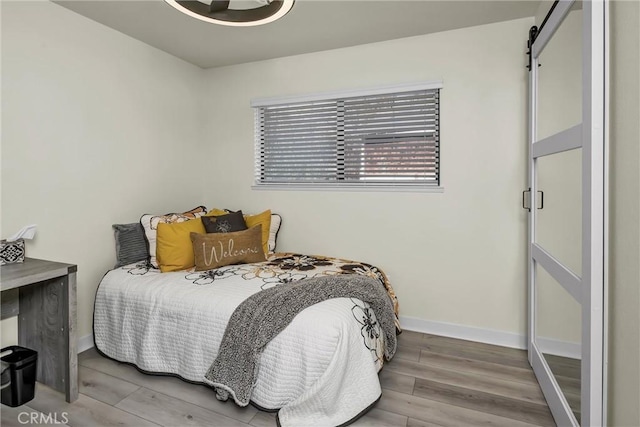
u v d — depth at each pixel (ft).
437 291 9.23
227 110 11.40
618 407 3.86
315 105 10.34
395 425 5.69
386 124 9.61
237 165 11.35
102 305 7.86
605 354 4.09
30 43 7.03
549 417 5.90
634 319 3.53
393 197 9.52
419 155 9.34
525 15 8.02
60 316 6.37
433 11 7.80
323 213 10.32
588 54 4.25
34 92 7.13
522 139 8.27
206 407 6.15
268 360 5.95
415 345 8.61
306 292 6.56
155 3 7.43
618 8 3.85
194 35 9.01
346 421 5.65
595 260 4.11
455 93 8.78
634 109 3.52
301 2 7.37
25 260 6.66
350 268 8.66
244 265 8.80
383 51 9.37
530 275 7.52
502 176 8.48
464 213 8.86
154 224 8.87
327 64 10.00
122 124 8.99
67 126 7.75
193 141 11.30
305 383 5.61
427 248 9.26
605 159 4.08
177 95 10.63
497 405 6.22
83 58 8.02
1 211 6.70
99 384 6.82
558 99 5.76
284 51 10.06
